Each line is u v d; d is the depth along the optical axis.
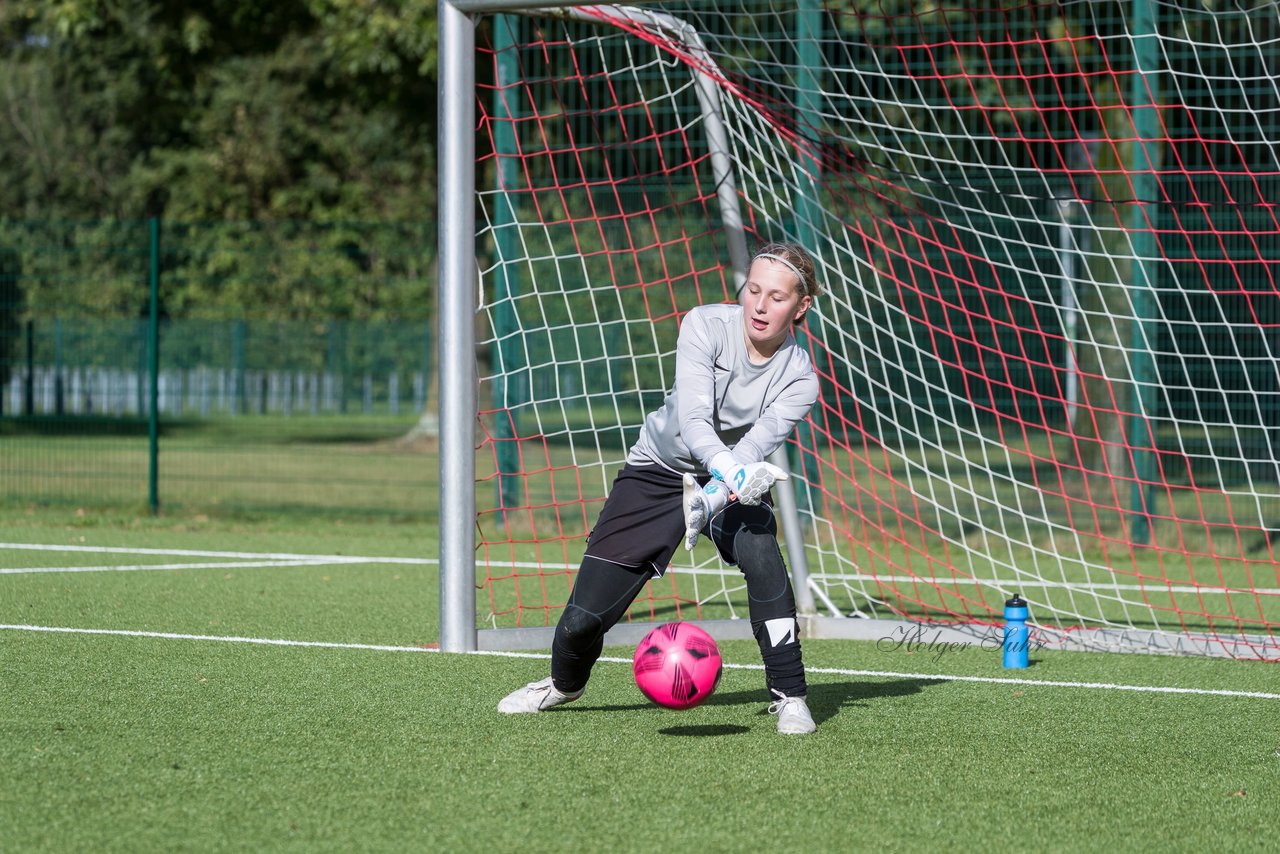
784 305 10.00
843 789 9.06
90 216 77.25
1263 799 9.01
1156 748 10.35
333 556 21.61
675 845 7.88
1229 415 19.78
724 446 9.88
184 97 46.16
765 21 22.78
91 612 15.99
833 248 18.28
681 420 10.07
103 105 73.56
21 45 54.75
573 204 27.25
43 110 77.00
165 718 10.84
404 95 37.12
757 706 11.62
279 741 10.13
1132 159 23.44
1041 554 22.86
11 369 37.41
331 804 8.58
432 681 12.40
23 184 77.25
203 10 37.53
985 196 24.36
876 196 20.02
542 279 27.22
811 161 17.94
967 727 10.95
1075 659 14.16
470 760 9.66
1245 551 23.08
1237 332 23.89
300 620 15.72
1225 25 23.89
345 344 43.62
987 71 25.08
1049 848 7.96
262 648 13.97
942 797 8.94
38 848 7.72
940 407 24.70
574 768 9.46
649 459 10.50
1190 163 23.78
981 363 19.47
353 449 40.59
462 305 13.86
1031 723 11.14
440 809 8.49
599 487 29.53
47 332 38.28
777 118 16.92
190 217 73.81
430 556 21.72
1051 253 24.20
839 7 24.34
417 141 40.59
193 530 24.98
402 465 38.34
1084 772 9.62
